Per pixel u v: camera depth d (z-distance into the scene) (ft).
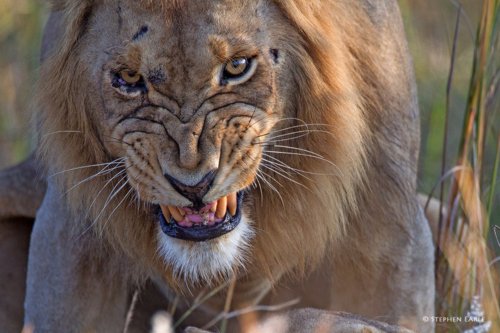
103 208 25.55
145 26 23.11
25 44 40.98
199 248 23.86
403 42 27.71
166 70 22.98
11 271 31.78
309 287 27.84
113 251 26.99
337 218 25.93
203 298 26.35
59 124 25.49
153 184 23.22
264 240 25.70
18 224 32.12
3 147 39.86
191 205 22.94
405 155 26.86
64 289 27.27
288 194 25.34
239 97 23.41
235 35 23.24
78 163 25.57
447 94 30.53
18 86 40.37
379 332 21.03
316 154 25.17
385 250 26.66
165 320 23.95
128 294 28.35
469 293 27.96
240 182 23.44
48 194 27.43
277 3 24.23
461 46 40.45
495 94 29.09
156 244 25.61
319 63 24.89
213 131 22.97
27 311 28.09
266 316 27.73
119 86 23.57
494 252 29.17
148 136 23.21
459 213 28.71
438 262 29.35
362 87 26.00
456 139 37.24
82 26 24.58
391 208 26.50
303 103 24.85
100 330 27.81
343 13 25.73
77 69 24.79
